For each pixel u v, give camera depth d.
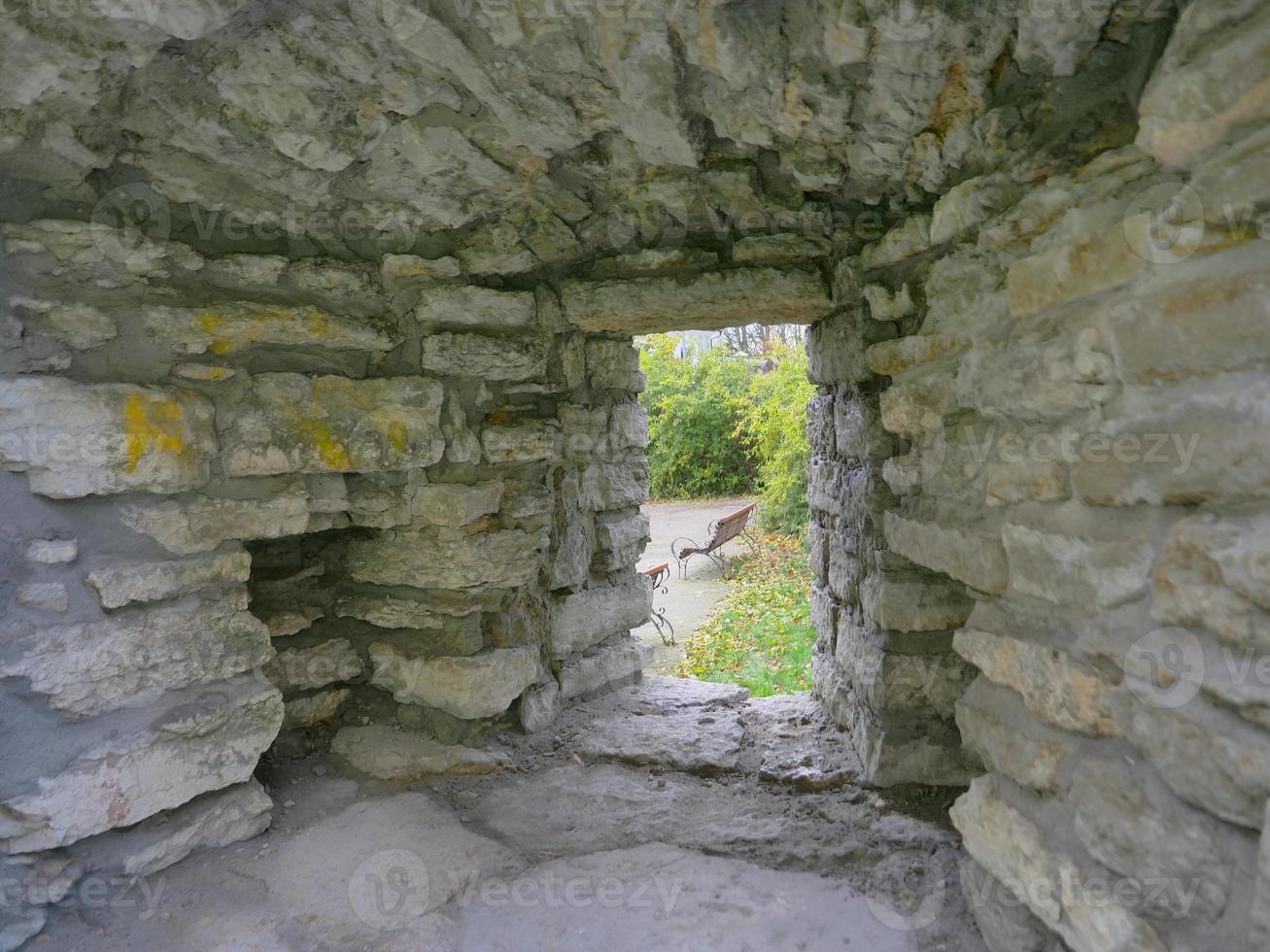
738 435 11.97
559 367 2.70
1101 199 1.26
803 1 1.41
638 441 3.04
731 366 12.66
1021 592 1.46
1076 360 1.25
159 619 1.90
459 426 2.46
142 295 1.95
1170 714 1.08
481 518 2.46
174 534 1.95
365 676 2.64
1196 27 1.02
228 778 1.98
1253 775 0.94
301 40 1.53
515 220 2.35
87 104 1.60
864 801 2.13
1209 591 1.01
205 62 1.58
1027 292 1.39
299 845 2.01
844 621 2.52
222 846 1.98
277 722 2.08
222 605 2.03
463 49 1.54
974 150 1.64
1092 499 1.24
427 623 2.50
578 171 2.09
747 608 6.24
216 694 1.99
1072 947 1.26
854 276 2.18
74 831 1.71
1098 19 1.25
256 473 2.13
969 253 1.69
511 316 2.53
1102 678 1.22
